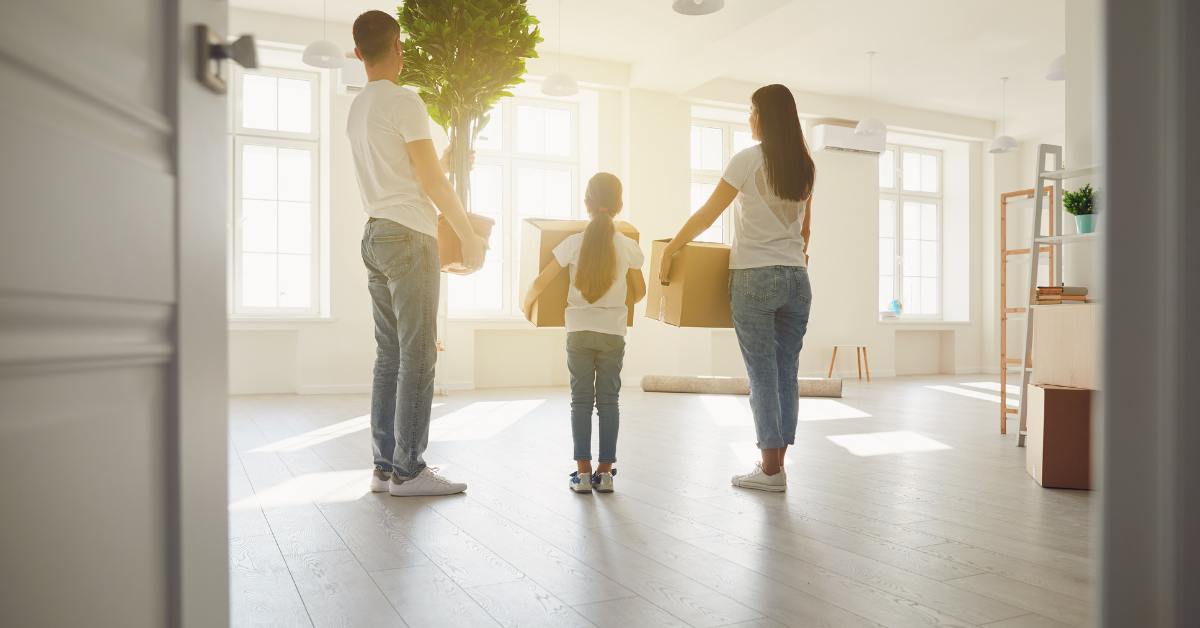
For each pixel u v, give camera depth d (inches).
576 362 103.2
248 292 269.3
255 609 58.1
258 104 271.9
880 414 206.5
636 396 258.4
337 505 93.7
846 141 346.6
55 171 21.4
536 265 105.8
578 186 315.6
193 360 29.5
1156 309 27.2
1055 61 221.0
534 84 295.3
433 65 108.8
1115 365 27.6
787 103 99.6
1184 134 26.6
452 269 104.3
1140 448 27.2
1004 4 248.5
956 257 397.7
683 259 101.7
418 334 96.2
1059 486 108.6
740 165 98.9
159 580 27.5
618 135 308.8
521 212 308.0
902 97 350.0
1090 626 56.7
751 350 101.4
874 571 69.4
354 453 135.4
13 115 19.6
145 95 26.6
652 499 98.9
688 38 268.4
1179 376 26.4
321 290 276.2
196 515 29.5
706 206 100.2
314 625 54.9
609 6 248.1
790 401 105.7
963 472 121.3
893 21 262.8
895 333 390.6
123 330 25.3
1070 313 132.7
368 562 70.6
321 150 276.4
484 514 89.6
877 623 56.8
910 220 398.0
